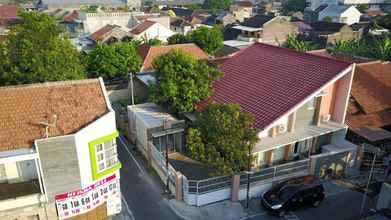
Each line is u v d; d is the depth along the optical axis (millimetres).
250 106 25266
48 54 28266
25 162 18938
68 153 17875
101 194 20250
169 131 26594
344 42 58062
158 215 21516
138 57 42562
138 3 139625
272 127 23375
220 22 98000
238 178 21828
